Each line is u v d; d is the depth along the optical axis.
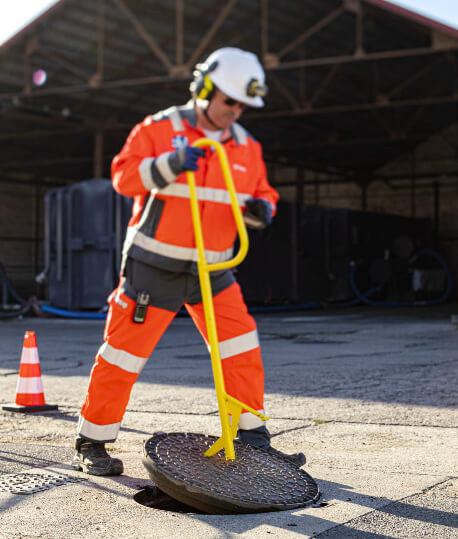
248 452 3.36
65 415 5.14
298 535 2.65
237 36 22.30
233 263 3.19
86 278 17.39
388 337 11.70
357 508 2.98
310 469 3.62
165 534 2.66
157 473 2.98
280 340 11.27
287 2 20.34
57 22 20.70
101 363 3.43
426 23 18.66
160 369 7.63
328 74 23.86
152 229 3.34
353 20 21.00
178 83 23.12
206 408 5.32
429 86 25.66
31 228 33.88
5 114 22.56
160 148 3.33
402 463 3.75
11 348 10.01
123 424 4.75
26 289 27.12
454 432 4.51
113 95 24.22
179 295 3.40
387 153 32.41
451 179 31.47
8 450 4.02
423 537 2.65
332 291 23.52
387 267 25.08
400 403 5.51
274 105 26.75
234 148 3.44
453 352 9.31
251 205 3.40
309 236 22.50
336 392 6.04
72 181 35.53
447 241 31.33
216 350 3.12
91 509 2.95
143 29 19.88
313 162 33.78
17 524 2.77
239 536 2.64
